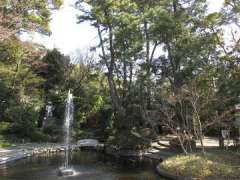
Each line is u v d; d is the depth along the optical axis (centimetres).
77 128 3431
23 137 3047
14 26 2219
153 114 2564
